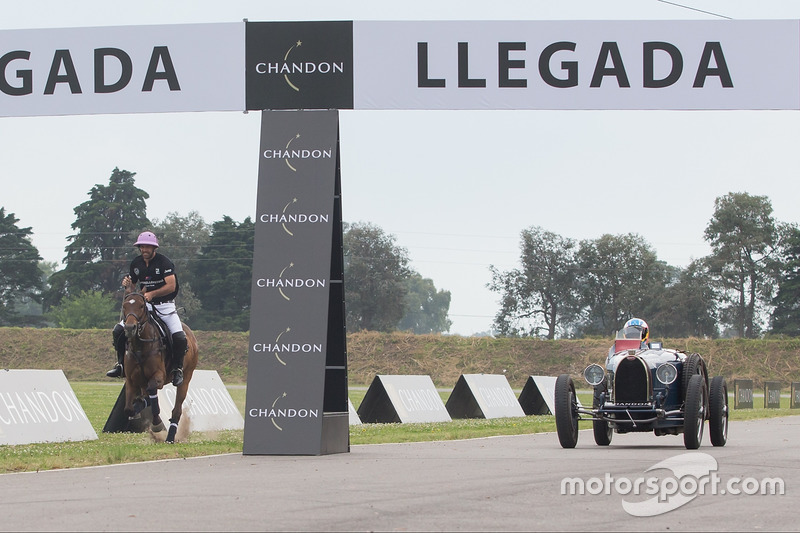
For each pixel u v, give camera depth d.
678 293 165.25
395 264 175.88
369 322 174.75
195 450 23.42
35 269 167.75
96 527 12.13
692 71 26.03
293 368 23.23
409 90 25.48
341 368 24.62
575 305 172.62
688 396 24.61
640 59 26.02
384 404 40.28
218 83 25.56
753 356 119.88
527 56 25.91
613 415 25.72
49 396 28.44
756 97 26.08
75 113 26.19
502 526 12.21
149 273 27.53
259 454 22.92
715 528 12.22
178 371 27.28
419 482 16.89
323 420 23.31
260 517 12.87
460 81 25.62
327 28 25.36
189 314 158.38
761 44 26.09
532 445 26.83
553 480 17.20
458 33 25.67
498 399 47.09
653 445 27.42
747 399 66.19
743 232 164.75
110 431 31.80
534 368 121.06
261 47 25.44
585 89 25.94
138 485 16.53
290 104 25.22
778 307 162.25
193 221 172.62
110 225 166.75
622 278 169.88
